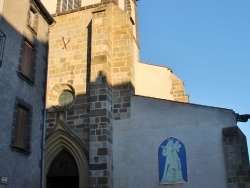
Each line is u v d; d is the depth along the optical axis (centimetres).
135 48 2722
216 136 1791
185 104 1933
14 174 1494
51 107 2216
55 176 2064
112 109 2105
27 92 1684
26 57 1744
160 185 1828
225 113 1822
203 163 1767
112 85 2162
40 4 1873
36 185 1652
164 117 1956
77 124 2117
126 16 2306
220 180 1702
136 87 2648
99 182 1880
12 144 1504
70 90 2261
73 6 2594
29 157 1627
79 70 2264
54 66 2333
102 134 1972
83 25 2381
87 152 2023
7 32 1565
